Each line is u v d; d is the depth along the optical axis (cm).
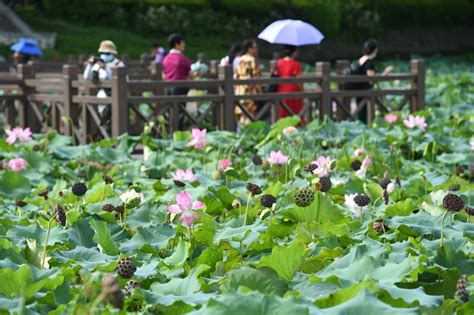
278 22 1436
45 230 516
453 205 463
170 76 1298
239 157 991
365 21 4119
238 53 1501
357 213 572
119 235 534
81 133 1243
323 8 3994
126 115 1174
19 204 656
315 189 559
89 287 345
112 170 867
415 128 1171
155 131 1214
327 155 993
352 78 1370
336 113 1402
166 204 640
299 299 328
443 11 4453
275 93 1298
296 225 525
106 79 1210
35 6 3853
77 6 3819
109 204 568
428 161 1019
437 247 470
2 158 990
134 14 3844
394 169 909
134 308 387
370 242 471
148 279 425
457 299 382
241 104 1295
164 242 503
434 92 1852
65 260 459
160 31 3794
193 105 1527
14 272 381
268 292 379
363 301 319
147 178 863
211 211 647
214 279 425
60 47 3391
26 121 1343
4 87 1351
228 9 4047
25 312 354
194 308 358
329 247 483
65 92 1248
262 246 488
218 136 1055
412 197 710
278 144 995
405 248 464
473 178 886
